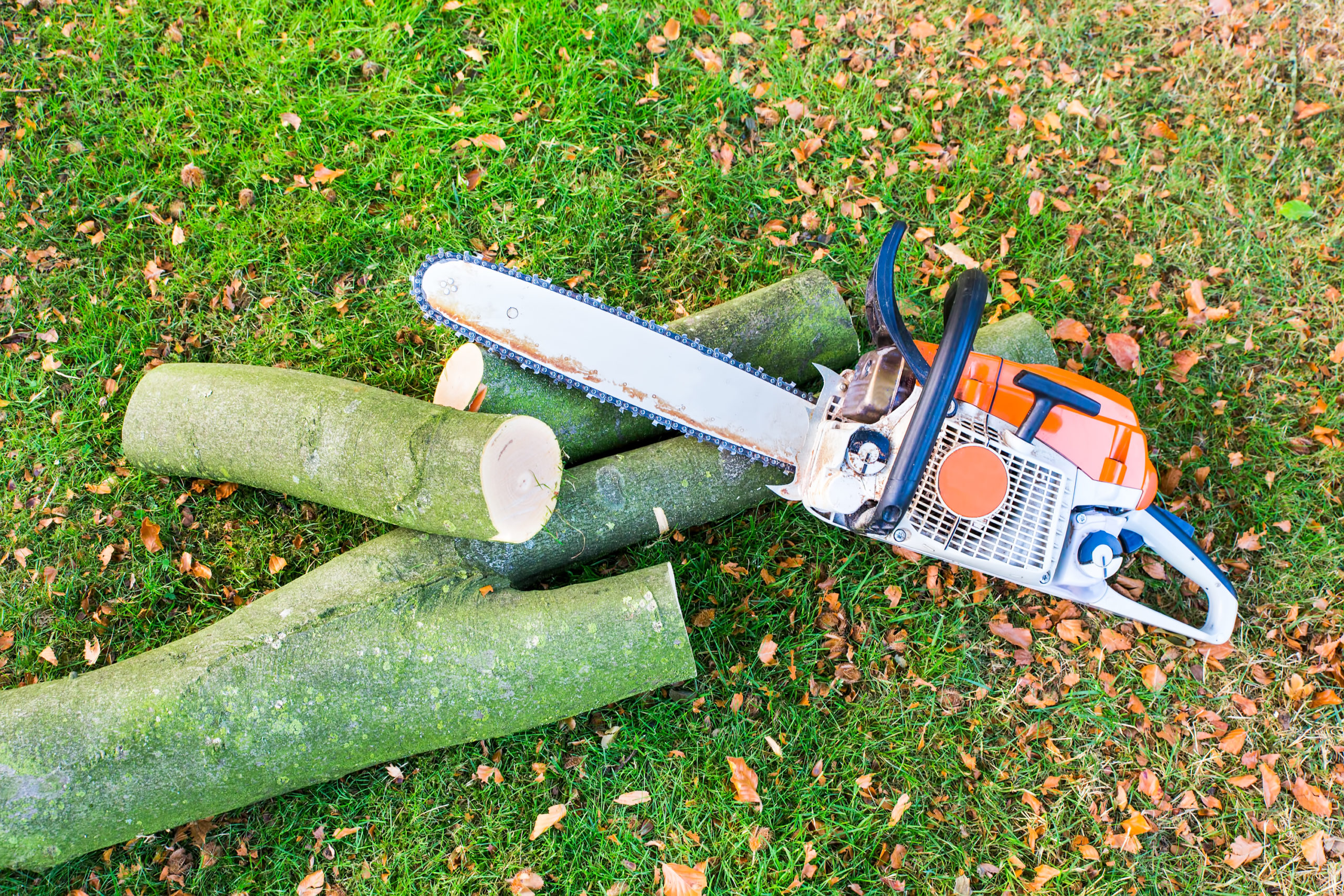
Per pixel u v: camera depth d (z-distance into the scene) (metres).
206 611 1.28
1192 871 1.23
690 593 1.30
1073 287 1.42
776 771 1.25
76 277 1.37
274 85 1.43
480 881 1.20
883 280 1.04
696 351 1.13
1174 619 1.30
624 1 1.48
